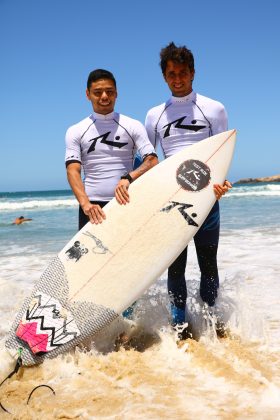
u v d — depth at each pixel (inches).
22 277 214.8
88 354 115.0
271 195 1134.4
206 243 132.3
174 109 134.4
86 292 120.6
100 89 128.0
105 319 118.4
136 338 125.8
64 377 102.7
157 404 87.0
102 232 126.6
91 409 86.1
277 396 89.2
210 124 133.7
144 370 104.0
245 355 113.3
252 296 169.6
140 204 128.9
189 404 86.7
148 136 139.9
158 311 135.9
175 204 128.9
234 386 94.7
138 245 125.7
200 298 139.6
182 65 127.6
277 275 203.3
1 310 158.1
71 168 129.2
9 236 397.1
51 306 118.7
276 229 374.3
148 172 132.6
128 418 81.7
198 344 120.2
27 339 112.7
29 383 100.2
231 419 80.0
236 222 447.8
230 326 135.0
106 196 132.6
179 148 135.2
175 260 129.6
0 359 111.3
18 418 83.5
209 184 130.8
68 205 1000.2
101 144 130.8
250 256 252.7
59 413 84.3
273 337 127.5
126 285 122.3
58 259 126.5
